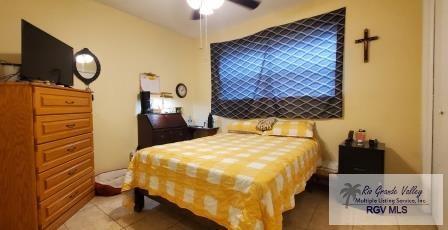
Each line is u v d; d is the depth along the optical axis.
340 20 2.67
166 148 2.11
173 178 1.68
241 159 1.71
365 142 2.38
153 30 3.62
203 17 3.38
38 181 1.67
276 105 3.26
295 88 3.07
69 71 2.40
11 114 1.64
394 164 2.41
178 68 4.08
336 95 2.74
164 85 3.83
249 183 1.26
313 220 1.96
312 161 2.36
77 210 2.13
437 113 1.82
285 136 2.84
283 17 3.16
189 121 4.25
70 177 2.04
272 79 3.28
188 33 4.10
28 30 1.81
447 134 1.54
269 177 1.33
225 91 3.88
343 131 2.73
